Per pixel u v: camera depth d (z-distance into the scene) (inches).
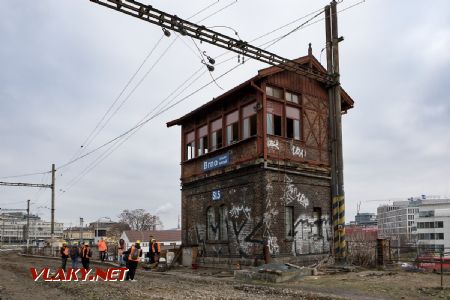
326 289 555.8
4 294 601.6
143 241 3718.0
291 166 855.7
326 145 946.1
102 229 5580.7
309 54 915.4
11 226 6663.4
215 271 857.5
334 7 833.5
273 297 488.4
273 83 861.8
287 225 842.2
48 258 1717.5
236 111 924.0
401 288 538.3
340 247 785.6
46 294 596.4
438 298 472.7
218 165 946.1
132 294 536.4
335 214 797.2
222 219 933.2
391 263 844.6
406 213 6993.1
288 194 847.1
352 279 633.0
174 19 605.6
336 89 821.9
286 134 867.4
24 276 877.2
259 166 825.5
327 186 924.6
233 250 880.3
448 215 5012.3
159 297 500.7
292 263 821.2
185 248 1004.6
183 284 647.1
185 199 1069.8
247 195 856.9
